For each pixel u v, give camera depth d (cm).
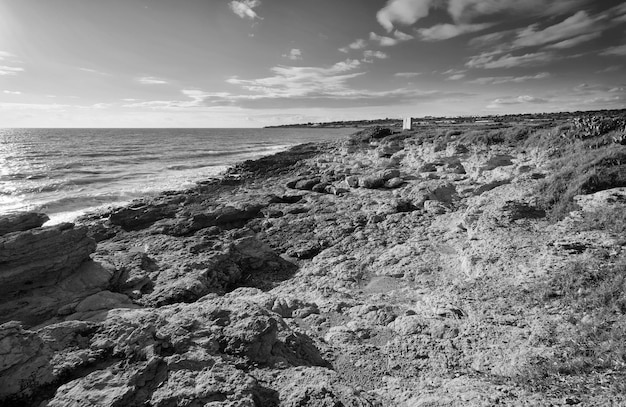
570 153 2273
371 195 2691
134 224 2134
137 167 5134
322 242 1875
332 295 1286
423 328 938
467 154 3234
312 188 3038
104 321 792
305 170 4081
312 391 623
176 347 698
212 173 4534
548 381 671
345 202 2536
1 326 675
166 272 1396
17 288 1036
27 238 1063
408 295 1232
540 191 1744
